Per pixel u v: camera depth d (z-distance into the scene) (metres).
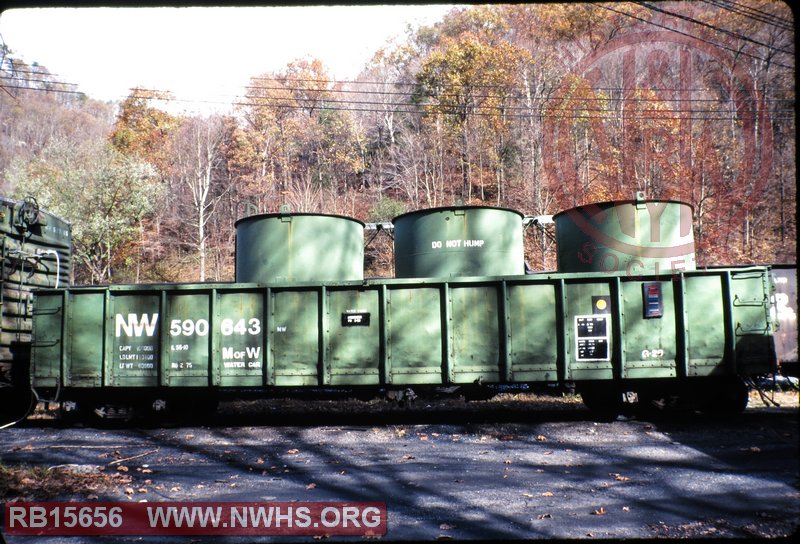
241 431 9.07
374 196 38.88
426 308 9.02
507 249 10.34
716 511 5.02
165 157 41.69
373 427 9.20
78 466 6.79
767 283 8.77
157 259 35.81
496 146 33.91
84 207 29.28
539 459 7.09
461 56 34.81
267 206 39.00
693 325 8.82
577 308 8.91
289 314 9.16
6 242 9.73
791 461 6.69
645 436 8.14
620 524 4.72
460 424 9.24
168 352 9.21
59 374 9.30
